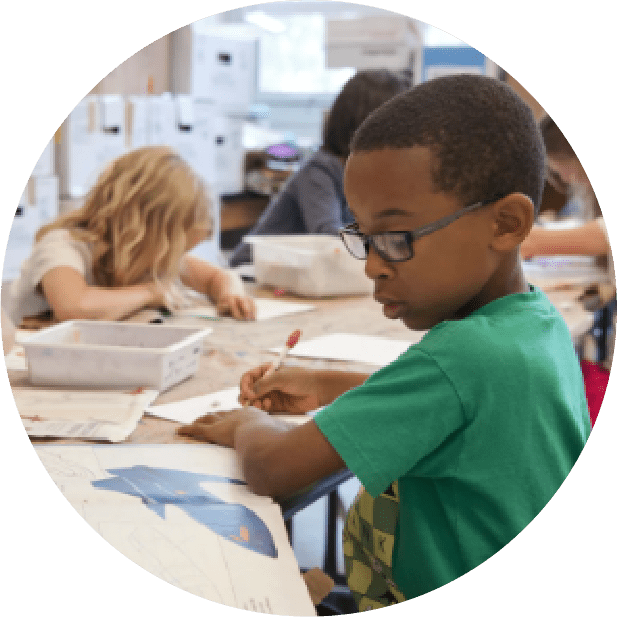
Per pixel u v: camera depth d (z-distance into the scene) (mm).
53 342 1602
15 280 2121
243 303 2068
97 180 2258
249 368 1671
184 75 2467
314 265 2230
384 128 1071
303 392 1481
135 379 1529
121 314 2070
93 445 1292
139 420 1391
